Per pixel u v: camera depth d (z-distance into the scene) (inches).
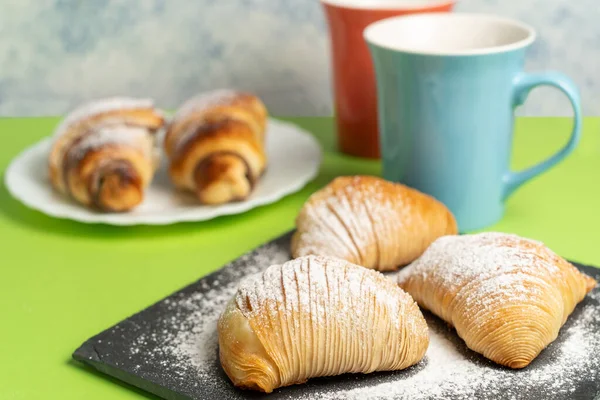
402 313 28.2
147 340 29.5
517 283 28.7
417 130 33.6
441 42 35.7
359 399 27.6
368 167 38.3
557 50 42.3
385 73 33.7
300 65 42.9
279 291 28.2
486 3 41.8
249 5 42.3
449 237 30.9
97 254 33.7
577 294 29.7
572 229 34.1
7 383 28.8
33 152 38.4
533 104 43.1
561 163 38.1
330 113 43.6
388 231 31.5
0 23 42.7
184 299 30.9
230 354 27.9
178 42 42.9
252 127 36.5
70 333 30.4
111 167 34.7
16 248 34.1
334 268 28.7
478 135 33.3
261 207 36.0
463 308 28.9
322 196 32.3
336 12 37.0
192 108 36.7
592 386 27.7
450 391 27.7
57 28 42.8
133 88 43.8
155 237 34.5
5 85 43.7
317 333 27.7
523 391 27.7
